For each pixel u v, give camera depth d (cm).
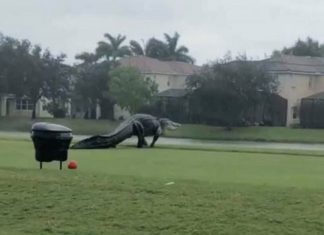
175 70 9719
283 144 5809
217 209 1090
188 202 1138
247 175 1912
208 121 7431
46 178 1382
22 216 1098
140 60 9638
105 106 8844
